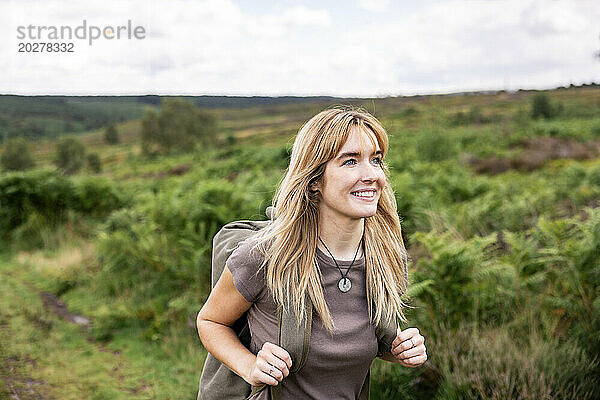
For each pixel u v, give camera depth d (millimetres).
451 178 11750
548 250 4637
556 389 3627
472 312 4602
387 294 1900
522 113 41688
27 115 140750
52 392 4934
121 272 7566
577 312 4473
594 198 9562
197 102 168000
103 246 7840
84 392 4934
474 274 4707
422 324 4555
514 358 3949
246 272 1795
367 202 1762
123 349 5809
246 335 1972
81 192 11586
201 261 6297
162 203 7738
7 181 11203
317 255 1816
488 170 19750
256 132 107000
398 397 3971
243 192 7910
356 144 1736
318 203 1825
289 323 1761
